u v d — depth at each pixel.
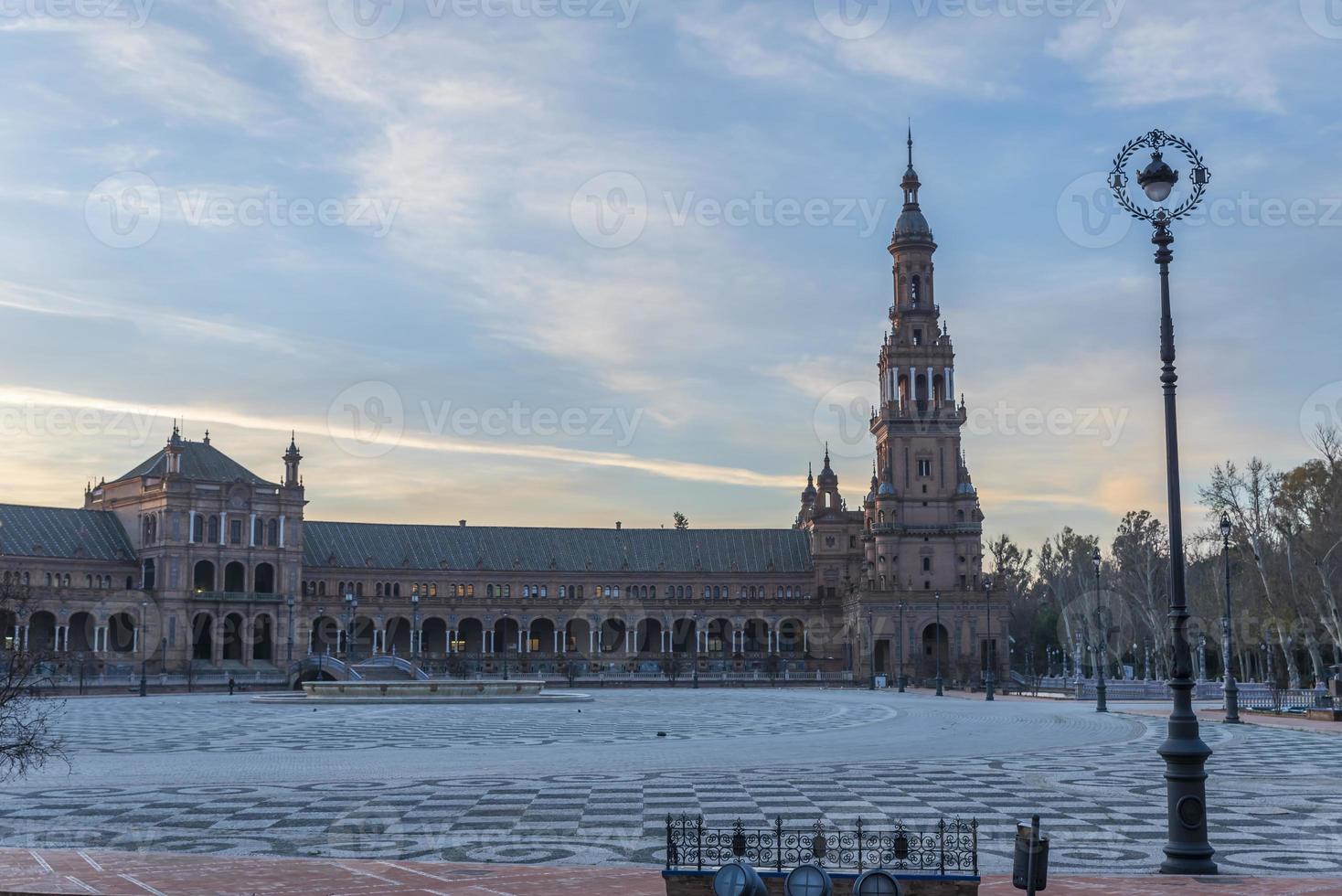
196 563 178.50
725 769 42.91
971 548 182.38
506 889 20.75
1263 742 55.00
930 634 186.25
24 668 34.88
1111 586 172.88
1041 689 138.62
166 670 169.62
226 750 52.44
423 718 79.88
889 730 66.00
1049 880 22.02
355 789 36.59
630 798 34.31
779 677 176.50
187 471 182.00
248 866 23.11
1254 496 119.81
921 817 30.47
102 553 181.38
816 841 19.53
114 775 40.84
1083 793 35.59
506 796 34.75
